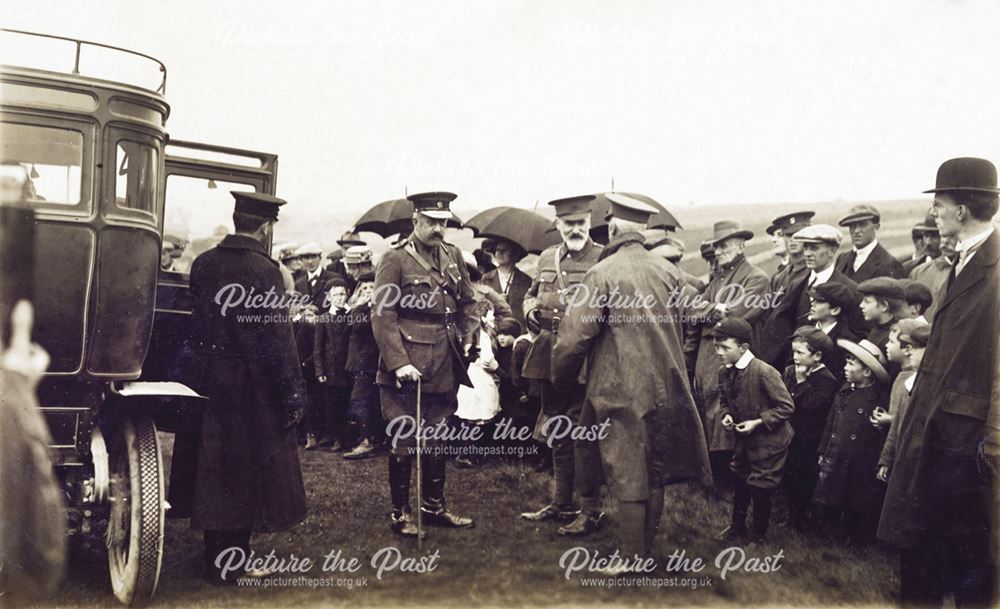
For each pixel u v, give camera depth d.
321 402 6.21
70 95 3.49
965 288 3.90
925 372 3.92
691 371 5.05
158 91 4.21
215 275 3.95
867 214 4.88
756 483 4.45
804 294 4.96
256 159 5.25
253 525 3.90
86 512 3.72
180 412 3.96
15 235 3.36
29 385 3.38
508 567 4.12
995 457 3.84
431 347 4.61
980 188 3.93
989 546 3.89
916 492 3.83
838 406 4.42
